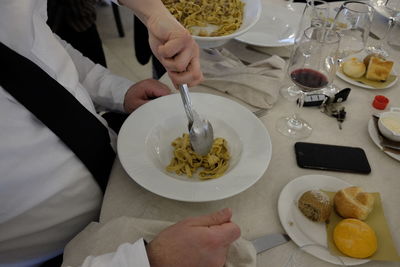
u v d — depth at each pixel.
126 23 2.69
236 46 1.05
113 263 0.46
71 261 0.51
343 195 0.58
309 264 0.52
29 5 0.58
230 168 0.67
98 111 0.98
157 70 1.56
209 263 0.48
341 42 0.96
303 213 0.59
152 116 0.76
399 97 0.89
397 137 0.72
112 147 0.72
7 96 0.54
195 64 0.66
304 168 0.68
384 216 0.59
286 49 1.02
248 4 1.01
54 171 0.59
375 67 0.90
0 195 0.54
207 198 0.57
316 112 0.83
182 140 0.72
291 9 1.21
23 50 0.58
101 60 1.75
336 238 0.54
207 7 0.98
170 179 0.61
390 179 0.67
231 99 0.86
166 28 0.66
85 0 1.45
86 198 0.66
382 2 1.19
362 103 0.86
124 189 0.63
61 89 0.58
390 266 0.53
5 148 0.53
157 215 0.59
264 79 0.85
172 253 0.47
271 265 0.52
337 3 1.22
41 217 0.61
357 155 0.70
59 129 0.58
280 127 0.78
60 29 1.53
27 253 0.64
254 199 0.62
